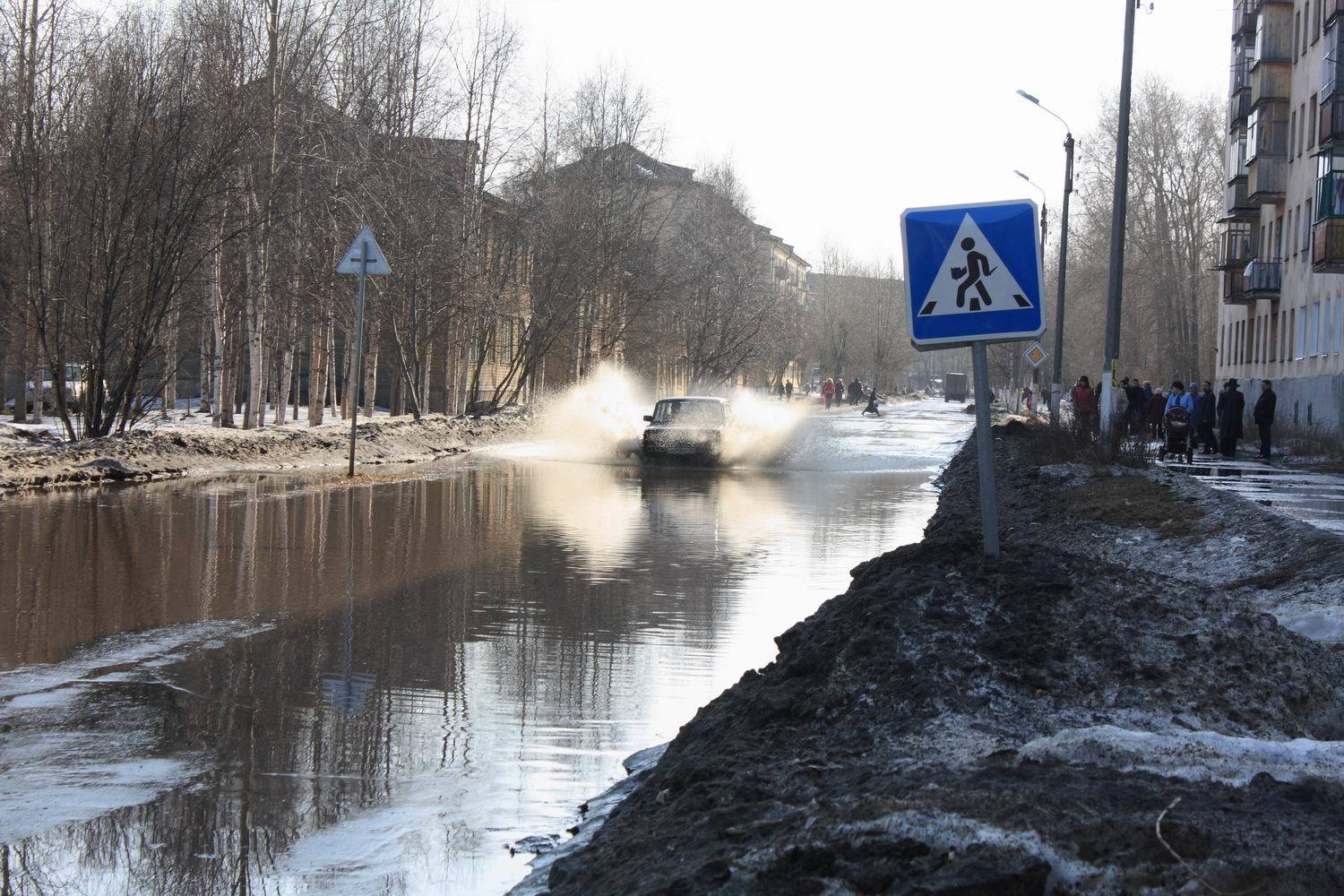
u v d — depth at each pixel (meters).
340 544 13.88
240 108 27.16
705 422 30.89
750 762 5.05
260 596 10.62
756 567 13.27
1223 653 5.77
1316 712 5.62
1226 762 4.33
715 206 65.75
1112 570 6.29
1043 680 5.49
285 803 5.67
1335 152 37.28
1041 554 6.32
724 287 64.81
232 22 29.95
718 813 4.34
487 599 10.85
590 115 49.41
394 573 12.11
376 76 36.19
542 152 45.72
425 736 6.77
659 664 8.62
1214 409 37.25
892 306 140.00
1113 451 22.98
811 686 5.66
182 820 5.42
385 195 35.50
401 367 41.94
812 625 6.36
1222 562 13.19
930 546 6.45
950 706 5.28
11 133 27.95
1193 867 3.40
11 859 4.95
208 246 29.59
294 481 21.45
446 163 38.88
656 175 53.81
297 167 30.94
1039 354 45.47
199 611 9.89
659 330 61.28
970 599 5.93
